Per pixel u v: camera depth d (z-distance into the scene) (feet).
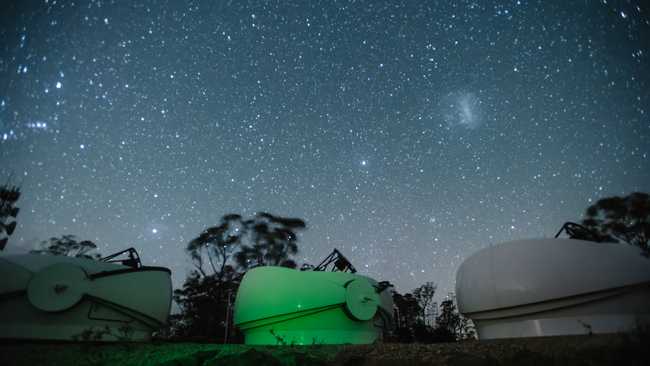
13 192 50.78
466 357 28.32
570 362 24.89
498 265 51.93
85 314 49.78
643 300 46.21
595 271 47.16
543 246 51.42
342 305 58.75
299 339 56.13
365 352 35.58
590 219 102.22
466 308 54.70
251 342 58.85
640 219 94.48
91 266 53.62
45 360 35.68
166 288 58.49
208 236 118.83
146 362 33.88
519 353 27.99
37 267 49.62
